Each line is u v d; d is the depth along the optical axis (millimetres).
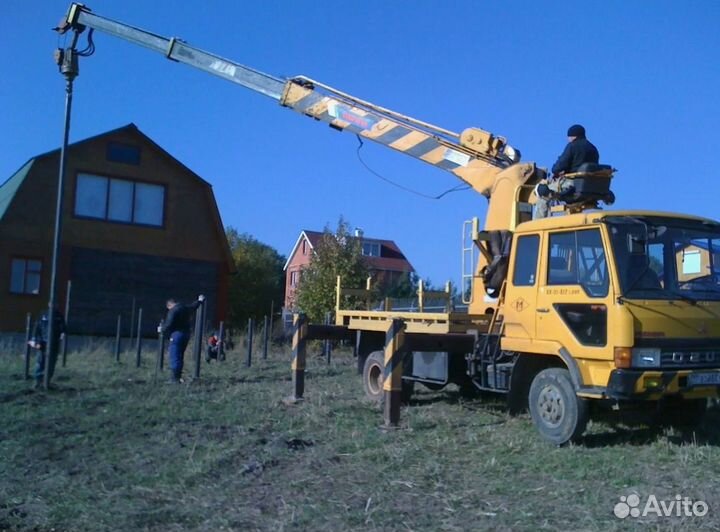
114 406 11562
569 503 6723
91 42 13641
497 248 10648
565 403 8711
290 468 8031
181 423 10320
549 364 9492
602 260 8438
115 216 28609
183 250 29875
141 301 28906
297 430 9891
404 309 13430
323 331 12734
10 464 8234
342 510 6613
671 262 8539
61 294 27375
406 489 7191
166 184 29656
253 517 6508
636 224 8406
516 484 7297
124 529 6242
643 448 8609
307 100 13500
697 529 6070
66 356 18453
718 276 8820
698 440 9016
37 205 27094
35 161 27094
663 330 8227
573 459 8086
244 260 50281
